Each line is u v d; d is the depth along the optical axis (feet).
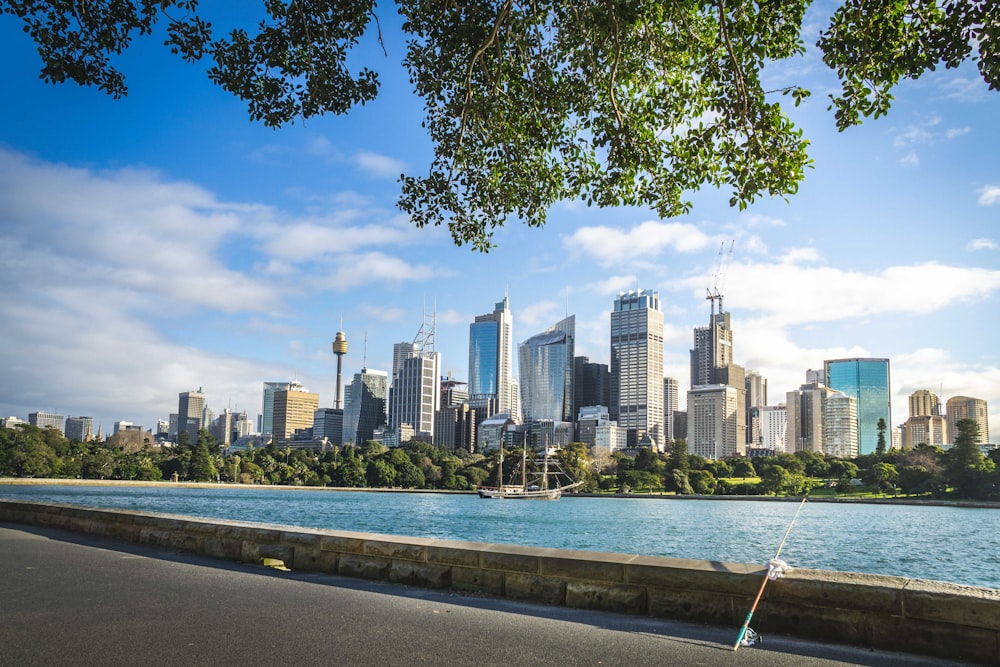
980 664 25.26
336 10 54.39
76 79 52.31
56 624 28.66
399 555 39.99
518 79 56.65
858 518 488.85
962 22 43.11
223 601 33.81
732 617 30.25
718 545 272.72
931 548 267.59
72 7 50.19
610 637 28.17
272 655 24.84
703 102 54.90
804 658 25.67
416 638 27.45
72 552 49.98
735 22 49.75
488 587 36.68
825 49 47.52
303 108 57.98
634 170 55.98
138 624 28.94
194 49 53.83
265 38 55.52
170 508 468.34
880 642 27.17
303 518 410.31
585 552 35.65
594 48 53.67
